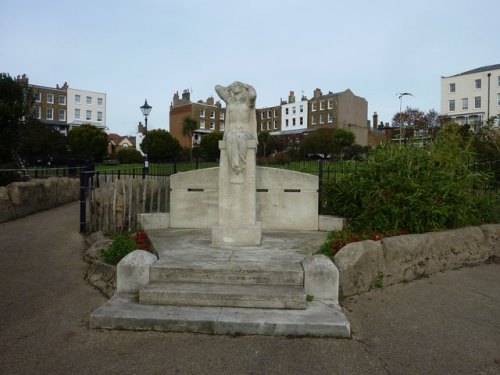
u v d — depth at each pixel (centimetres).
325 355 371
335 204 836
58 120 6769
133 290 496
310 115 6956
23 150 2552
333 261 530
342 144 3709
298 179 827
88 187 826
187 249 612
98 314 427
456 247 657
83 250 717
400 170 724
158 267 501
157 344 391
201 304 454
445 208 670
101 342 396
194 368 348
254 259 545
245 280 492
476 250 682
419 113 3784
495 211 815
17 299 513
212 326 412
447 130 1063
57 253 702
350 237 627
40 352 378
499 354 375
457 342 397
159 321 417
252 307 448
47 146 2867
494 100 5153
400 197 685
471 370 347
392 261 566
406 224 675
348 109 6600
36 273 610
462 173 790
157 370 345
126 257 509
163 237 726
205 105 7144
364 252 530
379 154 804
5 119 1412
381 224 676
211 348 382
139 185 933
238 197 637
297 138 5259
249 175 632
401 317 455
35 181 1138
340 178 839
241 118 648
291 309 444
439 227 669
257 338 402
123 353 375
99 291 542
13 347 389
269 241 686
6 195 963
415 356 370
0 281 573
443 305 491
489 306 490
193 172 852
